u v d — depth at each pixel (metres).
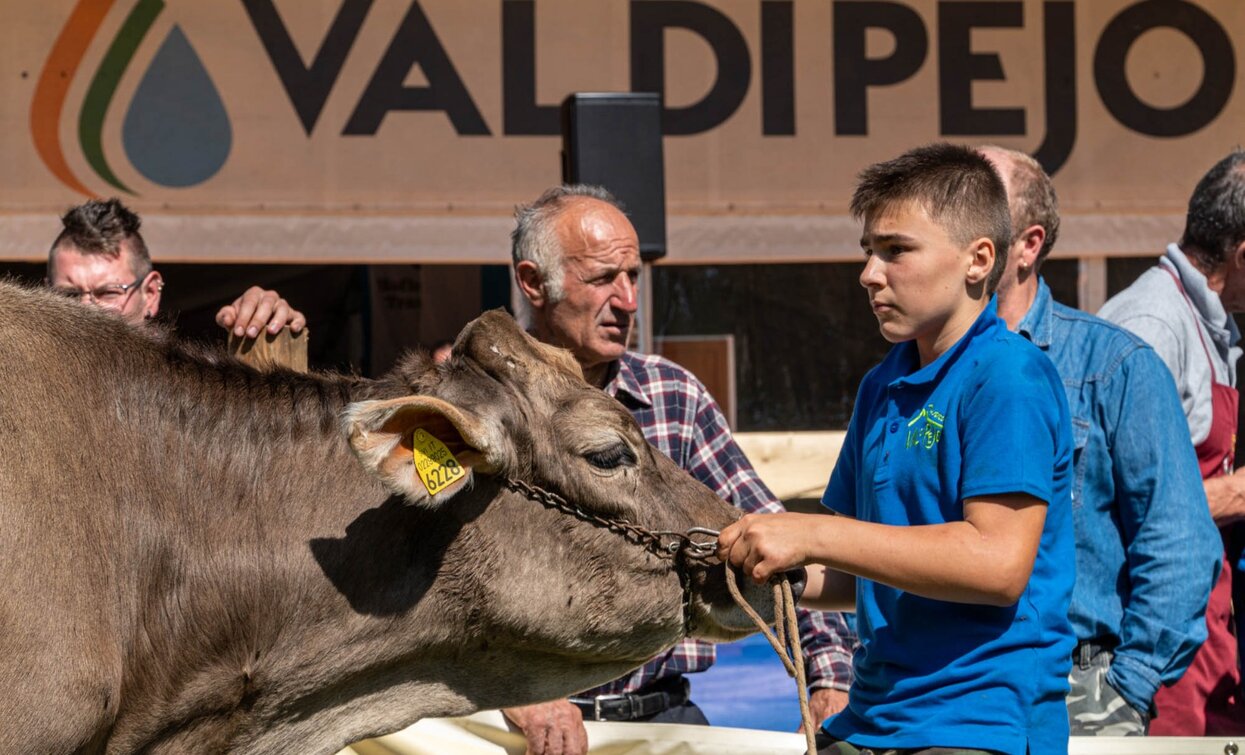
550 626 3.17
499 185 7.93
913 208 3.00
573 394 3.21
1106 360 3.56
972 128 8.13
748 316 9.39
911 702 2.94
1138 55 8.18
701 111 8.02
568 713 3.78
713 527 3.28
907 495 3.02
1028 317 3.68
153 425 3.06
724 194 8.05
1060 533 3.01
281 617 3.06
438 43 7.88
